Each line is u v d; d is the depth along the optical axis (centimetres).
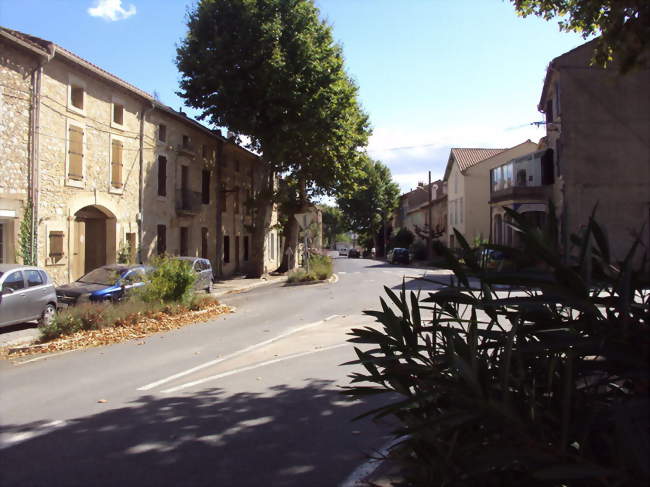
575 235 328
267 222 3344
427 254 5553
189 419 589
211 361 907
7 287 1207
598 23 629
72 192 1945
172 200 2719
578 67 1864
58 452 492
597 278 290
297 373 805
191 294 1627
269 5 2680
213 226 3297
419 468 304
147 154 2459
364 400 655
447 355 301
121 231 2250
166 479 432
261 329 1265
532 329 306
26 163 1716
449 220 5409
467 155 5131
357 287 2405
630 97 1841
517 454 245
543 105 2758
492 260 336
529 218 324
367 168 7588
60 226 1877
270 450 495
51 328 1161
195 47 2773
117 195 2225
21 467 458
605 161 1847
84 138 2002
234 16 2708
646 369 251
